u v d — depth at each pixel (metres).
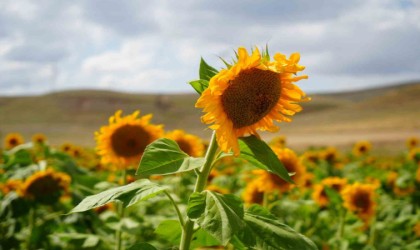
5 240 1.40
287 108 0.75
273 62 0.70
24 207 1.43
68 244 1.44
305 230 1.72
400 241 1.89
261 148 0.72
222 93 0.71
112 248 1.42
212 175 2.36
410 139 4.38
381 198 2.38
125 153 1.38
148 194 0.69
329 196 1.75
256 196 1.66
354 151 4.20
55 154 1.76
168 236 0.84
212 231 0.63
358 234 1.86
